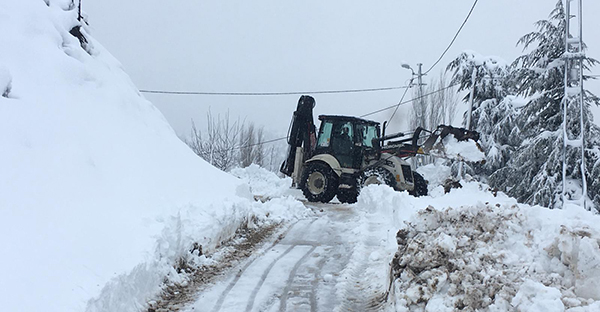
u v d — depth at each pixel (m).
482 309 4.09
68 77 8.58
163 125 10.81
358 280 6.12
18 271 3.91
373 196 11.23
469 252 4.65
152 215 6.34
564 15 18.12
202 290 5.71
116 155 7.53
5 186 5.07
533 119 18.36
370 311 5.10
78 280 4.20
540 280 4.06
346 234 8.90
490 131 24.27
